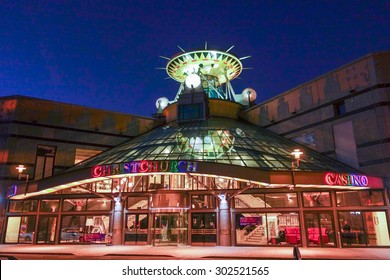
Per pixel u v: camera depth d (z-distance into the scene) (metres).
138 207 31.22
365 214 26.88
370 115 29.72
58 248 27.20
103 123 42.94
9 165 35.84
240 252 23.08
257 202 29.55
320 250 24.33
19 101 38.06
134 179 31.33
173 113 44.94
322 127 33.94
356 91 31.27
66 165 39.09
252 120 43.12
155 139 35.84
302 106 36.62
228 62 49.06
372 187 25.98
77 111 41.44
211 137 33.97
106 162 32.78
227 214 28.53
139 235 30.28
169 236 29.77
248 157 29.72
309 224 28.12
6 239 33.66
